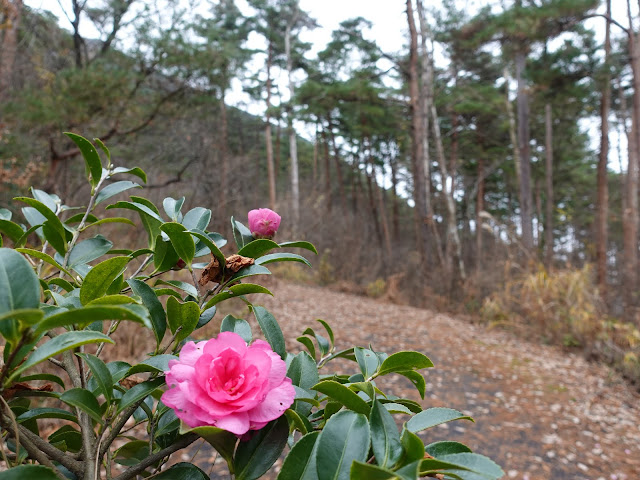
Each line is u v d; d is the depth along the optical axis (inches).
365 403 24.9
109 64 243.4
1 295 18.6
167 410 29.5
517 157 555.2
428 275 409.4
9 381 18.6
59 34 319.6
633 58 387.2
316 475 21.2
